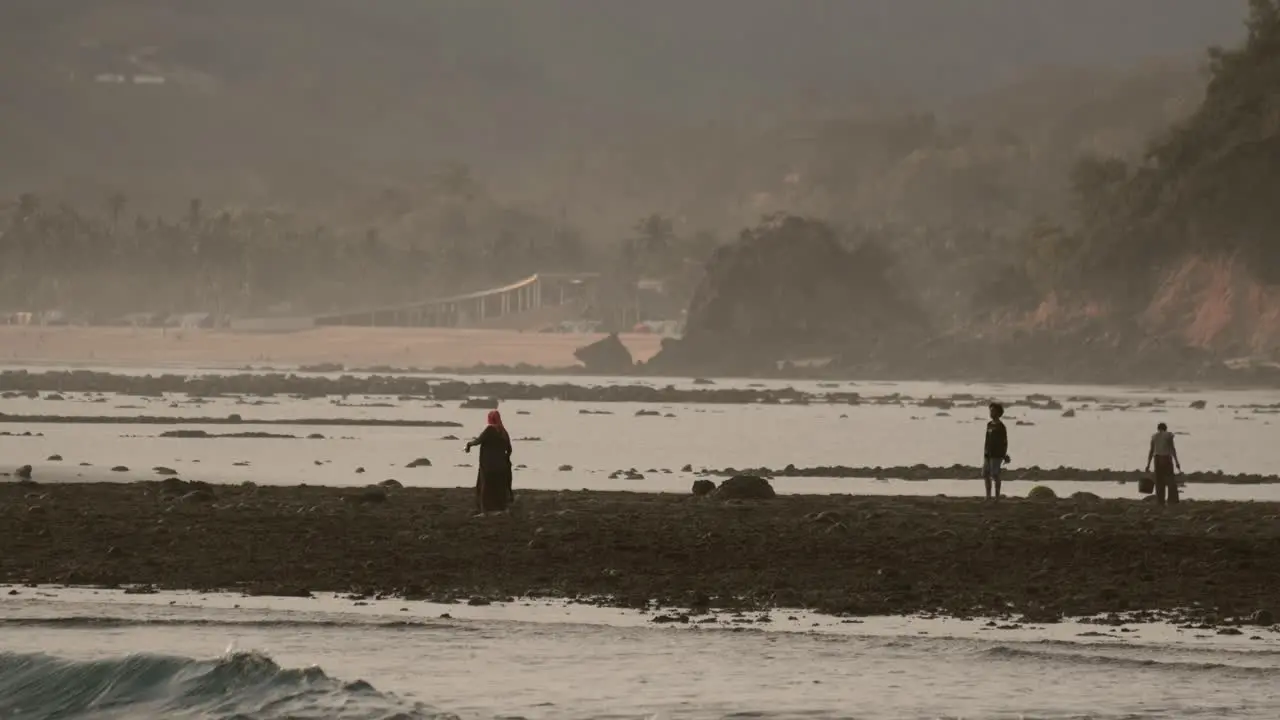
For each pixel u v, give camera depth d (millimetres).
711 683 75125
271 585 101625
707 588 102750
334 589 101062
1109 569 111062
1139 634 88062
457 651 81875
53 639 82875
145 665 72250
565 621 90562
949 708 70375
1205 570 110562
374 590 100875
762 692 73375
